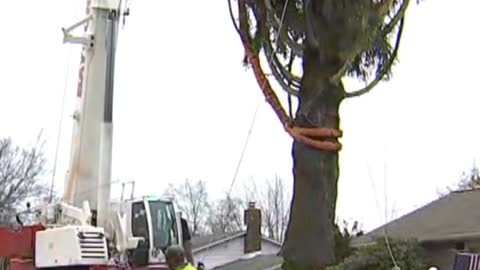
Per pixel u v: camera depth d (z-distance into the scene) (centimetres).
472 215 1994
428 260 1772
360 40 870
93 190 1616
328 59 876
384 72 948
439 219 2066
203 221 6112
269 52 899
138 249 1514
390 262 1634
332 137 877
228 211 5759
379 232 2153
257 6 901
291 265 876
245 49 909
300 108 886
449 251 1856
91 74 1664
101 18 1686
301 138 876
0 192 4431
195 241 3534
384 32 930
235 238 3428
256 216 3344
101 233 1477
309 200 873
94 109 1648
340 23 870
